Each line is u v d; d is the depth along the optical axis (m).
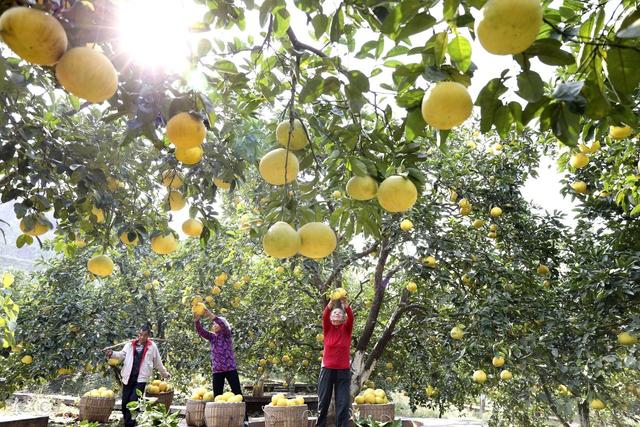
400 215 5.89
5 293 4.38
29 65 3.12
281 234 1.92
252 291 8.27
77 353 7.81
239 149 3.74
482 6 1.36
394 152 2.35
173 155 3.63
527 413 9.34
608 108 1.48
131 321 8.98
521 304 5.84
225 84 2.64
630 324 4.90
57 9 1.43
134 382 5.98
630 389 7.80
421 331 7.19
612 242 5.67
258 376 9.21
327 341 4.98
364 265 7.77
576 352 5.24
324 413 4.83
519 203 6.47
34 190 3.46
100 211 3.91
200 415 5.91
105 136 3.96
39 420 5.30
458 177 6.17
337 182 2.56
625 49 1.39
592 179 5.94
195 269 8.30
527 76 1.47
